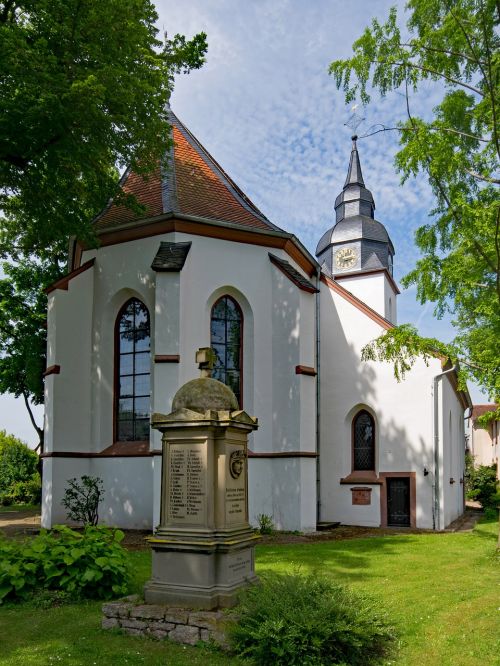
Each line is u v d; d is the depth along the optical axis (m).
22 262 23.78
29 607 7.18
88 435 16.33
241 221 17.03
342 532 15.39
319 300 19.22
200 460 6.68
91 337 16.72
